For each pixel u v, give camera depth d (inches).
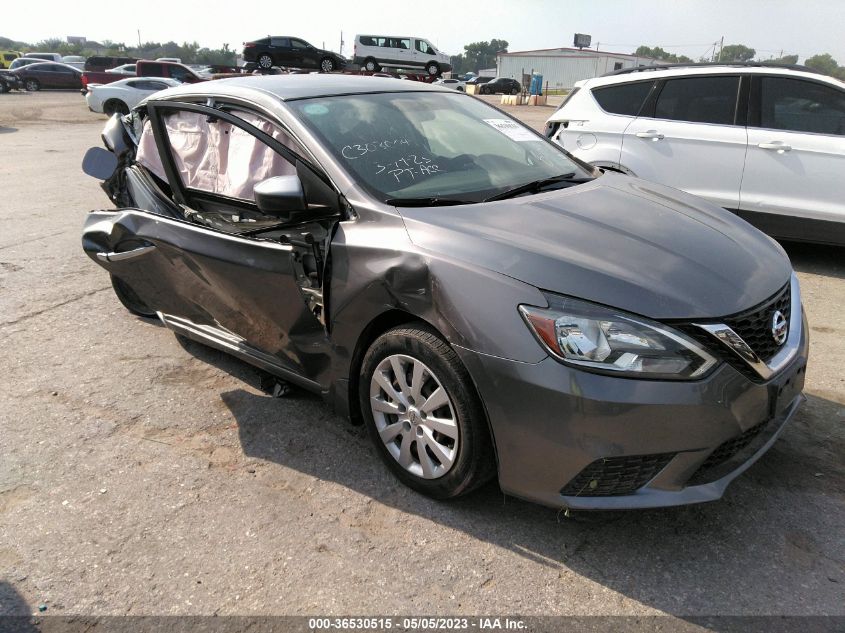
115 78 1093.8
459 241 98.6
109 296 203.0
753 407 90.4
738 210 228.7
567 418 87.0
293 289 114.0
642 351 85.9
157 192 159.8
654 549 97.3
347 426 130.9
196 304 140.5
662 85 239.9
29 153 519.2
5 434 129.4
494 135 145.6
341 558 96.5
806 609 86.4
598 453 86.8
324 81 144.4
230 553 97.8
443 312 95.4
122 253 146.8
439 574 93.4
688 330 87.4
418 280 98.6
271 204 109.8
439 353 97.1
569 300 88.7
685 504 90.1
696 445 87.5
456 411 97.5
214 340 144.2
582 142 254.8
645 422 85.4
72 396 143.8
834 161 209.9
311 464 118.8
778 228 223.8
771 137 218.4
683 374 86.0
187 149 149.9
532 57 2938.0
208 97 142.2
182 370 155.4
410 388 104.3
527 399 89.0
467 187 121.3
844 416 131.5
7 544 100.3
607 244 99.7
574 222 106.6
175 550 98.6
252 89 135.5
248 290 121.8
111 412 137.1
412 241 101.8
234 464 119.3
